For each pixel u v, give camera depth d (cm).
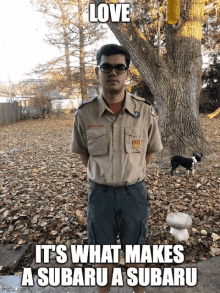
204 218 361
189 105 626
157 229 332
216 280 236
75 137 187
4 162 727
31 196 459
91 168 174
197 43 612
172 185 489
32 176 584
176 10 302
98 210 171
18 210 402
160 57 603
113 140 163
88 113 166
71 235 329
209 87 1952
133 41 590
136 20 621
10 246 309
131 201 169
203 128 1199
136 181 171
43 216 379
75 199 437
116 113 165
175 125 630
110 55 151
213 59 1834
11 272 266
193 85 628
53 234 330
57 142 1039
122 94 163
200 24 611
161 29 702
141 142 169
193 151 629
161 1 568
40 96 2388
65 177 567
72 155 778
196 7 591
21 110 2494
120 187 168
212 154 648
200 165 588
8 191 488
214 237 310
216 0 693
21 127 1767
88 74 2111
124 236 179
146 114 171
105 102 164
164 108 633
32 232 336
